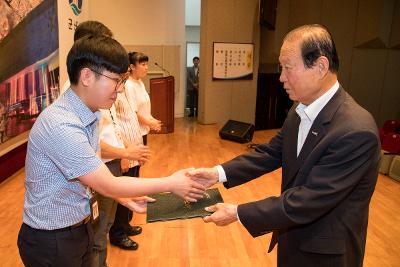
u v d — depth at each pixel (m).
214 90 7.04
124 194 1.15
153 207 1.38
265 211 1.10
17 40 3.51
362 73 7.14
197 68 8.35
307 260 1.14
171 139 5.90
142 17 7.54
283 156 1.28
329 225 1.10
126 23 7.47
